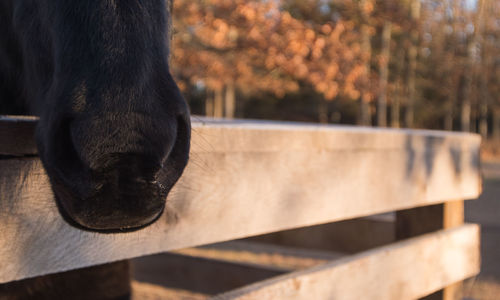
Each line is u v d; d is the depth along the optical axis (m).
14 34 1.46
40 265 1.18
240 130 1.59
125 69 0.93
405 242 2.38
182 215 1.45
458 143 2.63
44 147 0.98
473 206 9.61
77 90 0.92
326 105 35.53
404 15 9.75
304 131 1.81
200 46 8.28
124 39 0.96
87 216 0.88
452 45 28.44
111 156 0.86
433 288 2.49
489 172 16.23
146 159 0.88
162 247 1.40
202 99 32.56
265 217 1.68
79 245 1.24
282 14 7.18
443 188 2.54
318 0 7.91
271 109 37.06
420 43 25.52
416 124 37.72
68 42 0.98
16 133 1.14
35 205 1.17
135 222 0.90
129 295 2.23
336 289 1.93
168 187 0.99
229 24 7.09
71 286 1.96
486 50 29.48
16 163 1.14
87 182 0.88
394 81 26.73
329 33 7.85
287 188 1.75
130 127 0.88
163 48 1.04
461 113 35.22
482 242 6.52
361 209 2.05
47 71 1.14
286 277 1.77
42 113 1.05
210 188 1.52
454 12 26.73
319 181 1.87
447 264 2.58
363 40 11.38
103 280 2.07
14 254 1.14
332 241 3.22
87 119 0.88
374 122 36.09
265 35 7.13
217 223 1.54
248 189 1.63
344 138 1.96
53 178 0.96
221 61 7.96
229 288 3.21
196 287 3.34
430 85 31.92
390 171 2.19
